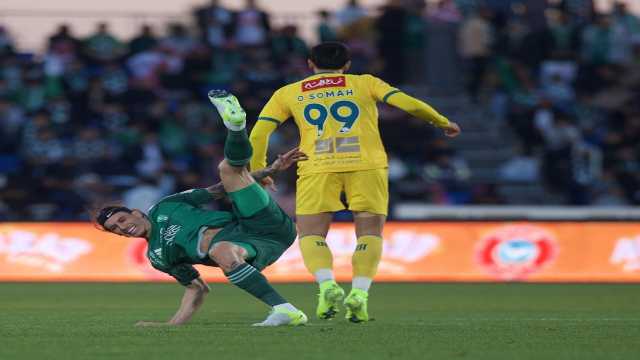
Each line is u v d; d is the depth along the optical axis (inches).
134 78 2491.4
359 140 1007.0
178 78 2491.4
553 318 1178.6
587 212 2185.0
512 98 2573.8
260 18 2546.8
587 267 1916.8
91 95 2452.0
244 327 950.4
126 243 1920.5
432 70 2600.9
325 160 1006.4
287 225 946.1
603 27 2620.6
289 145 2340.1
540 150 2469.2
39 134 2340.1
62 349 796.0
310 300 1494.8
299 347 803.4
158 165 2335.1
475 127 2556.6
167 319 1126.4
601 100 2586.1
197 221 921.5
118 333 908.0
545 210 2192.4
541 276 1919.3
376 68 2546.8
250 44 2522.1
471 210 2190.0
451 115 2566.4
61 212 2233.0
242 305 1386.6
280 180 2256.4
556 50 2598.4
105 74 2490.2
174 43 2532.0
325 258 1004.6
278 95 1037.2
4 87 2459.4
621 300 1526.8
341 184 1012.5
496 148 2532.0
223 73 2498.8
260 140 1030.4
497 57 2600.9
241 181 919.7
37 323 1055.0
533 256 1920.5
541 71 2603.3
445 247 1926.7
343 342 836.6
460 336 900.6
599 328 1002.7
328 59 1031.6
